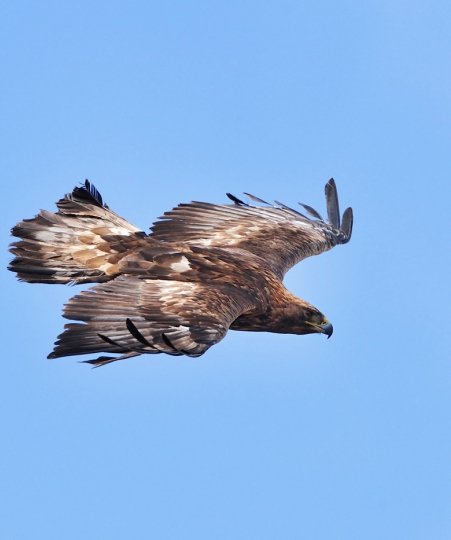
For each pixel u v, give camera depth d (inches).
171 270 740.7
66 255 762.8
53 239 766.5
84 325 681.0
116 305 692.7
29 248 765.9
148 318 685.9
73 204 771.4
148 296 703.1
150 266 738.8
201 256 760.3
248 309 733.3
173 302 700.0
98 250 760.3
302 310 794.2
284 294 791.7
